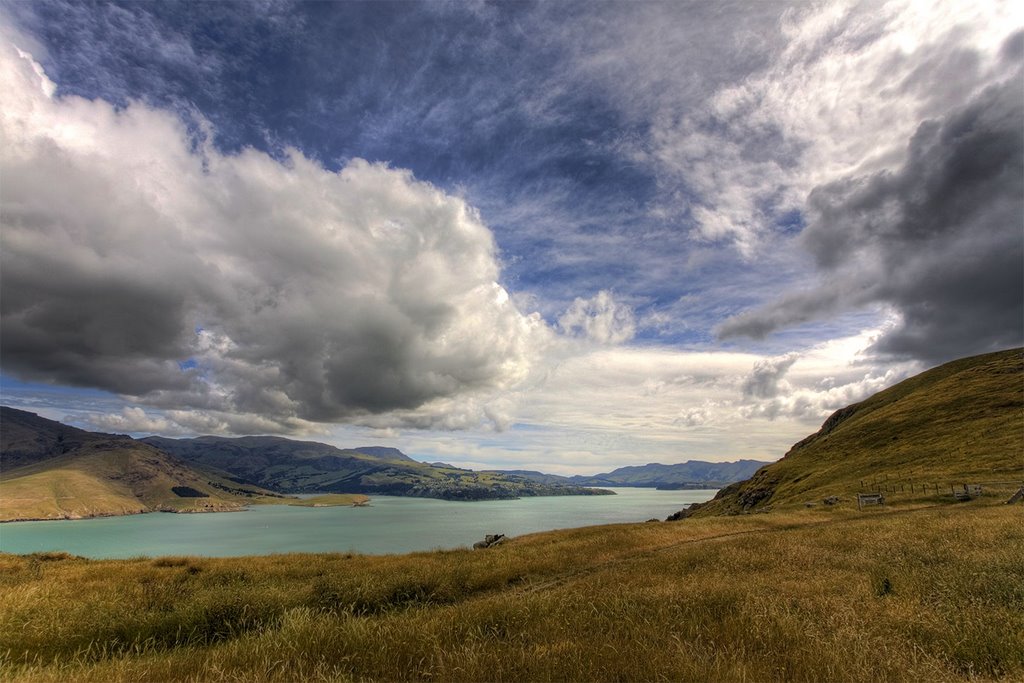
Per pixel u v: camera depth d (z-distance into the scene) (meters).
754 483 104.06
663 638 6.91
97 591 13.65
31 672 6.84
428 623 8.02
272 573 18.17
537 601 9.24
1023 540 15.88
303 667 6.27
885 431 89.88
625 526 34.81
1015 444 56.53
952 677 5.77
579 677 5.57
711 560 17.38
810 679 5.62
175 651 8.30
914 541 18.11
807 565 15.27
